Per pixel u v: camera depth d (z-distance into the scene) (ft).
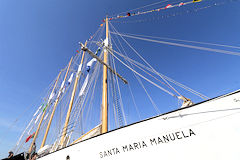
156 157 8.37
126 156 9.32
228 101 8.26
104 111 22.38
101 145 10.82
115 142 10.30
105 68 29.12
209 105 8.64
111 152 10.04
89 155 10.93
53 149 24.50
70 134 28.76
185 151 7.81
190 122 8.56
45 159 14.62
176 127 8.78
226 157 6.81
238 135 7.01
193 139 7.94
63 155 12.71
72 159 11.69
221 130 7.53
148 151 8.79
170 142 8.45
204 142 7.60
